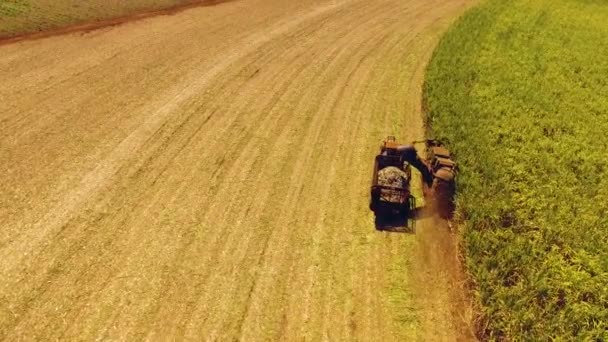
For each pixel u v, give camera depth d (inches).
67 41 936.3
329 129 756.0
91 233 512.7
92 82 808.9
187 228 533.0
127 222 533.0
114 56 906.1
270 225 549.6
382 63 1015.0
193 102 790.5
